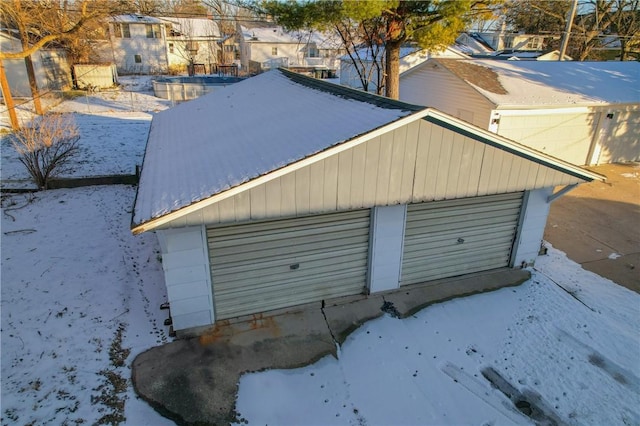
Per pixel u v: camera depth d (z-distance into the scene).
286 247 6.34
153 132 10.39
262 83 12.72
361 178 5.79
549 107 13.59
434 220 7.19
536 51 31.38
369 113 6.33
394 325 6.45
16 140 14.99
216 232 5.84
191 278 5.87
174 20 43.25
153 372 5.33
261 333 6.15
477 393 5.29
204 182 5.70
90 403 4.81
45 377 5.10
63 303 6.50
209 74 36.72
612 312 6.96
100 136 16.42
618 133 15.32
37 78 23.72
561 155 14.89
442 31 11.19
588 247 9.21
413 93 18.19
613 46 32.53
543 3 30.64
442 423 4.87
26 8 18.41
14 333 5.77
